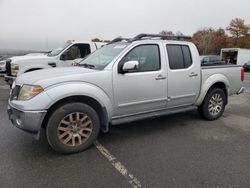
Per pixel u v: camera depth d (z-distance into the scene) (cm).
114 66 443
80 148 420
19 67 882
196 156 412
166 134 517
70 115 406
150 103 492
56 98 385
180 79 527
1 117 621
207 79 581
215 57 2161
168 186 325
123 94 453
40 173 353
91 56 528
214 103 613
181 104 549
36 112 376
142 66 479
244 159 403
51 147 424
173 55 523
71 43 958
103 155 413
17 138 479
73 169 365
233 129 554
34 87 381
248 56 3744
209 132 531
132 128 552
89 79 416
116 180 338
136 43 473
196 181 337
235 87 652
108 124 452
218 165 381
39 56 945
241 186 326
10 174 349
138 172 359
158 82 493
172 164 383
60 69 453
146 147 448
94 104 437
